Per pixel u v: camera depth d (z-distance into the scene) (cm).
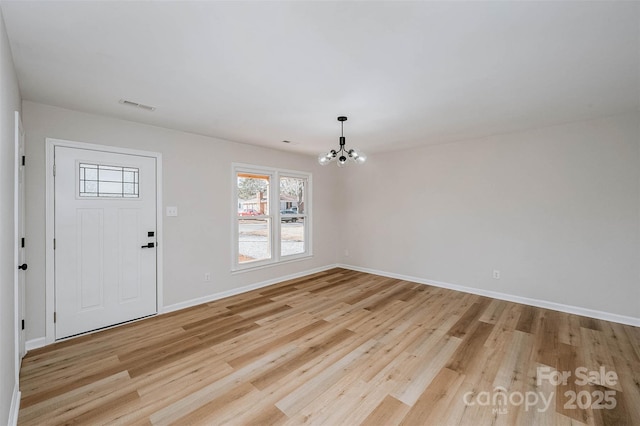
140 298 325
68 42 170
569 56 187
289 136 391
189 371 219
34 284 260
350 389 198
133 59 190
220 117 308
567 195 338
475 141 408
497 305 363
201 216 381
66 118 279
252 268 441
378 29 158
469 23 153
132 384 204
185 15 146
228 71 207
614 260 311
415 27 157
